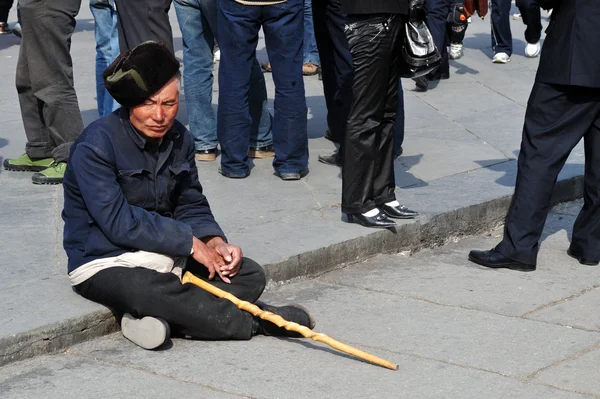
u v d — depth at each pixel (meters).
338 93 9.37
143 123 5.80
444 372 5.76
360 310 6.80
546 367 5.89
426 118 12.09
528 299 7.08
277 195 8.80
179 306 5.89
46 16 8.77
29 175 9.46
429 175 9.53
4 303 6.18
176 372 5.64
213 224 6.38
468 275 7.58
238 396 5.36
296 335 6.22
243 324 6.08
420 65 7.46
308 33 14.30
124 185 5.96
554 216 9.27
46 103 9.04
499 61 15.61
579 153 10.41
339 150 9.77
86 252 5.98
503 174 9.62
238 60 8.97
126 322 5.99
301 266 7.35
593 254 7.82
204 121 9.89
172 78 5.78
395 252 8.02
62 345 5.94
